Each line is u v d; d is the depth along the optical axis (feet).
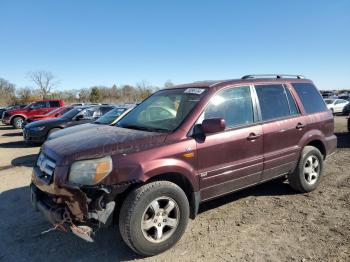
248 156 14.76
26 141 40.75
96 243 13.16
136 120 15.24
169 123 13.70
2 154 35.91
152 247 11.75
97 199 11.03
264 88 16.47
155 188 11.64
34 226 15.03
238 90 15.26
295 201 17.01
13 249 12.97
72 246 13.03
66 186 10.93
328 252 11.85
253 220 14.78
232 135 14.15
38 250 12.84
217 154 13.60
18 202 18.30
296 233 13.42
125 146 11.84
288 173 17.25
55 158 11.75
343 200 16.96
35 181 12.48
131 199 11.31
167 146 12.32
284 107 17.06
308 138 17.60
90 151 11.41
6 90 281.13
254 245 12.56
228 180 14.07
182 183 13.23
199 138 13.17
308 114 18.06
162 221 12.01
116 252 12.44
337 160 26.30
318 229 13.70
